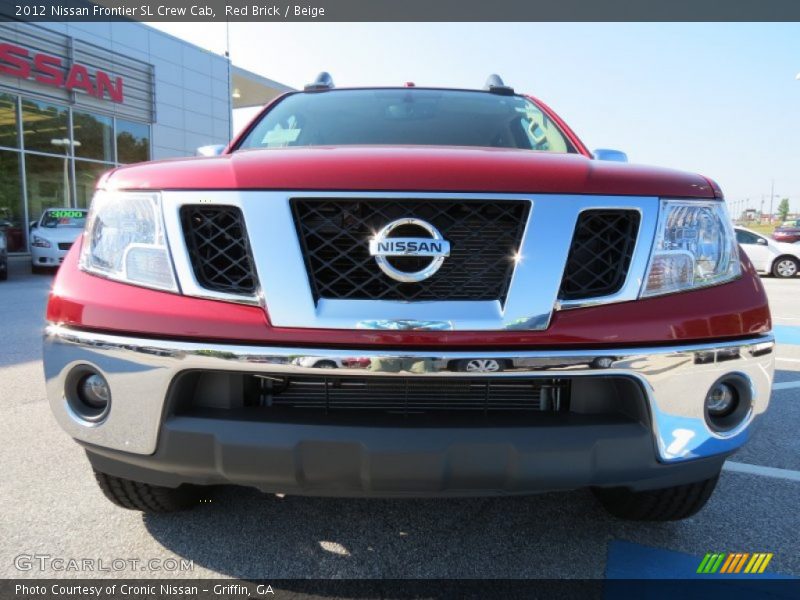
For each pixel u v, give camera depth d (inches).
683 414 62.2
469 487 60.7
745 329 64.7
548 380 63.2
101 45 696.4
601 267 63.1
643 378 60.5
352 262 60.9
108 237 65.9
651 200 64.4
